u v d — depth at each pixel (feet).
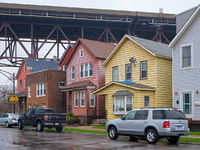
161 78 87.56
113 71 102.32
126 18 193.47
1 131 84.12
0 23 198.08
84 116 109.29
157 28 197.26
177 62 81.20
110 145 48.83
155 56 86.53
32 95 144.15
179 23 111.55
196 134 67.46
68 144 50.29
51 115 80.89
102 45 120.47
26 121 88.53
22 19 193.47
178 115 51.39
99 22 196.95
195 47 77.00
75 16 190.29
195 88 76.18
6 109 194.70
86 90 109.60
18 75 171.73
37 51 197.06
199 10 75.97
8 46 207.41
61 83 136.36
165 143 53.16
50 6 188.65
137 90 85.20
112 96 93.50
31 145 49.01
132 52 94.99
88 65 115.34
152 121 51.65
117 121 58.18
